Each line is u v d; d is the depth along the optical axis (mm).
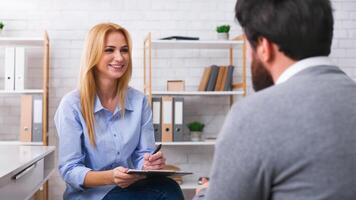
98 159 2021
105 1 3793
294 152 762
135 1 3820
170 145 3834
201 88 3639
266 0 853
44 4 3734
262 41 876
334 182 756
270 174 781
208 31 3875
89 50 2021
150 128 2180
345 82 824
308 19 821
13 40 3396
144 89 3707
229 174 810
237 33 3879
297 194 771
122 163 2061
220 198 823
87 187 1884
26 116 3389
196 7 3869
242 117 809
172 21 3848
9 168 1465
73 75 3754
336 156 757
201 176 3848
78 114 1986
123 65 2066
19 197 1615
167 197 1802
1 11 3697
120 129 2062
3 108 3713
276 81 891
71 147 1943
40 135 3396
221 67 3623
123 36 2094
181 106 3520
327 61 857
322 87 801
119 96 2090
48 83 3660
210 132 3879
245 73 3576
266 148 772
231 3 3893
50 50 3732
